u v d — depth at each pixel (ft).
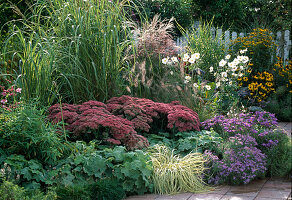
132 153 12.13
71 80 16.62
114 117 13.80
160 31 20.95
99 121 13.01
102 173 11.96
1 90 15.93
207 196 11.41
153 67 19.85
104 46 16.74
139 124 14.40
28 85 14.96
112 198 10.88
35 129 11.57
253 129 14.42
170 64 19.97
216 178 12.49
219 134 16.01
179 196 11.57
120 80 18.07
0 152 11.01
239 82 25.22
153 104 15.96
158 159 13.26
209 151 13.91
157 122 16.38
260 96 23.49
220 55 27.35
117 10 18.15
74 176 11.30
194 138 14.38
